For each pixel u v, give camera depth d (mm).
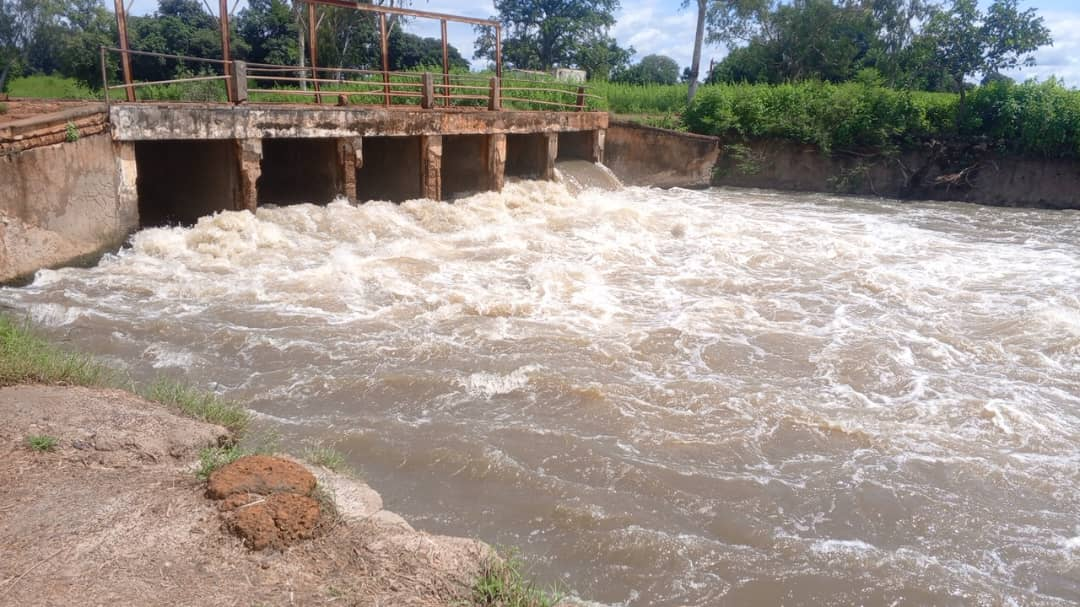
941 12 32094
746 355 10773
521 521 6414
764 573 5891
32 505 5016
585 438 7961
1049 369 10641
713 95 32875
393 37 52375
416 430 7953
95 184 14273
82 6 44438
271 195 21406
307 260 15172
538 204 22406
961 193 30672
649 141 29844
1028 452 8148
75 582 4191
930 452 8008
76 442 6020
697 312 12680
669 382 9578
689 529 6445
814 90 33031
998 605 5660
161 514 4930
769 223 21406
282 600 4176
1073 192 29203
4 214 12672
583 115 26391
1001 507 7055
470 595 4398
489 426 8141
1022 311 13234
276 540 4664
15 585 4137
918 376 10180
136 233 15227
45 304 11773
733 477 7324
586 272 14844
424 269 14766
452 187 24250
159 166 18953
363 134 18812
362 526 5070
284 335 10859
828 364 10523
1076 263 17484
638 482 7141
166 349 10164
